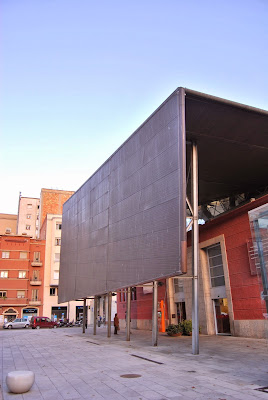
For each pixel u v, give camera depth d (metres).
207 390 6.98
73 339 20.72
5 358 12.77
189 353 12.48
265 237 8.55
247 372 8.70
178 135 13.10
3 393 7.12
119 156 19.73
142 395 6.71
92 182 25.05
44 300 52.19
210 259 21.08
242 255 17.69
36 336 24.39
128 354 12.74
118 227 18.78
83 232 26.19
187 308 22.53
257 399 6.23
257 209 8.88
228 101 13.62
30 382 7.23
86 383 7.96
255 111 14.16
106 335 22.80
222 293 19.55
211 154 18.45
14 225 79.31
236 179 23.17
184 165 12.79
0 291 49.84
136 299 30.48
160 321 25.45
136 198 16.67
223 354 11.95
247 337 16.80
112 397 6.64
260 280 8.63
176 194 12.92
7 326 42.94
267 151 18.22
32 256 53.50
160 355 12.17
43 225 59.75
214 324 20.12
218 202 29.20
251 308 16.75
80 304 54.06
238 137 16.31
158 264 13.71
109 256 19.78
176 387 7.30
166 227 13.42
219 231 19.77
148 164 15.65
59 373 9.33
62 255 32.25
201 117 14.51
